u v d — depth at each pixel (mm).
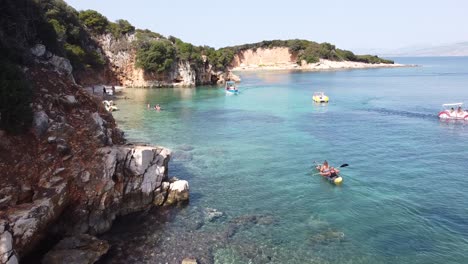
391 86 101125
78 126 22234
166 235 19250
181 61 105500
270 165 31156
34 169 18250
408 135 41719
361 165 31109
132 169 21516
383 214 22062
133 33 103625
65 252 16203
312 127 46625
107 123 26094
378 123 48969
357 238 19297
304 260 17266
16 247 14711
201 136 41500
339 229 20266
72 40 75750
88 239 17484
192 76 107750
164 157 23250
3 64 20016
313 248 18328
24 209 15664
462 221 21078
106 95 76312
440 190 25547
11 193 16391
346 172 29375
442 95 77375
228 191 25531
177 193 23031
